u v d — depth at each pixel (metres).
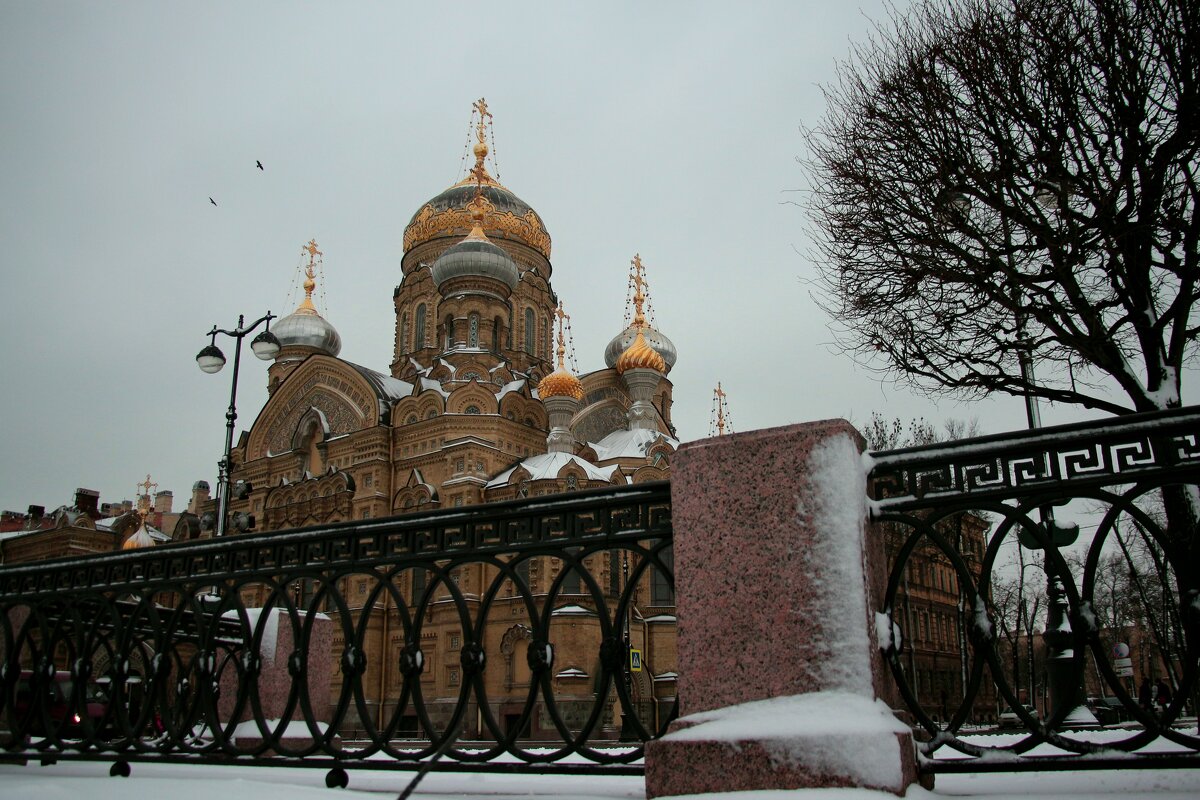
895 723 4.80
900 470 5.56
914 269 14.38
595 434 61.19
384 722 45.41
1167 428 4.91
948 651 53.78
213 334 29.17
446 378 53.97
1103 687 47.03
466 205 65.69
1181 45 11.69
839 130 15.41
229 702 11.91
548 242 68.06
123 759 7.66
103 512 80.06
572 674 40.28
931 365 14.85
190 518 64.62
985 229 14.20
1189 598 4.88
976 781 6.17
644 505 5.99
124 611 9.54
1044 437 5.20
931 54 13.95
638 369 59.25
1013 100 13.03
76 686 8.22
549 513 6.27
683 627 5.29
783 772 4.61
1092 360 12.97
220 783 6.50
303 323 70.62
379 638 46.91
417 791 6.29
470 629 6.33
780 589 5.09
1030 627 41.81
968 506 5.39
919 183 14.01
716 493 5.41
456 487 48.38
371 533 6.96
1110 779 5.92
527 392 54.34
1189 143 11.84
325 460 55.34
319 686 12.35
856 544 5.05
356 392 56.41
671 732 5.08
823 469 5.20
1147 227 11.94
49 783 6.31
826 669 4.89
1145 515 4.96
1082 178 12.64
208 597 28.22
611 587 42.50
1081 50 12.49
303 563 7.21
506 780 7.26
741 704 5.01
